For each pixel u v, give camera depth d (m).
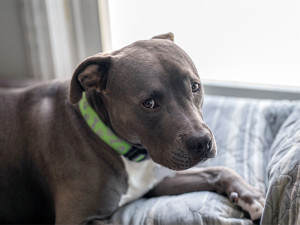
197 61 2.53
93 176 1.56
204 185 1.69
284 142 1.64
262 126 1.97
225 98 2.23
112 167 1.59
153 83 1.34
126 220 1.56
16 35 2.68
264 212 1.38
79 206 1.55
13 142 1.70
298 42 2.29
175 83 1.36
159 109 1.36
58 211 1.58
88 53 2.58
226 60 2.47
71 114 1.62
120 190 1.62
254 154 1.85
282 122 1.96
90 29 2.51
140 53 1.40
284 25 2.29
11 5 2.60
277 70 2.39
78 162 1.57
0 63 2.80
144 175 1.68
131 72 1.38
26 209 1.77
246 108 2.09
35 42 2.49
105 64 1.44
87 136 1.58
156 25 2.53
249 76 2.46
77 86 1.46
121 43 2.64
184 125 1.32
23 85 2.42
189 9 2.44
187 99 1.37
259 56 2.40
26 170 1.69
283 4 2.26
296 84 2.38
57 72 2.51
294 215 1.29
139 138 1.45
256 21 2.34
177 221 1.48
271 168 1.52
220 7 2.38
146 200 1.69
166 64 1.36
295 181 1.33
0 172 1.71
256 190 1.58
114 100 1.44
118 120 1.46
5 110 1.75
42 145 1.64
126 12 2.55
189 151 1.30
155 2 2.48
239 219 1.45
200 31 2.46
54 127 1.64
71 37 2.51
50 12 2.38
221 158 1.89
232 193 1.55
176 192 1.74
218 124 2.05
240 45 2.41
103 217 1.61
